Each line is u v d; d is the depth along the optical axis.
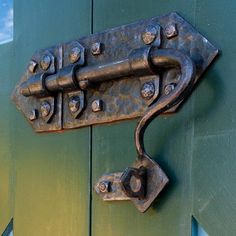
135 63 0.56
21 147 0.73
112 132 0.62
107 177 0.61
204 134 0.53
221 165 0.52
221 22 0.53
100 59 0.63
